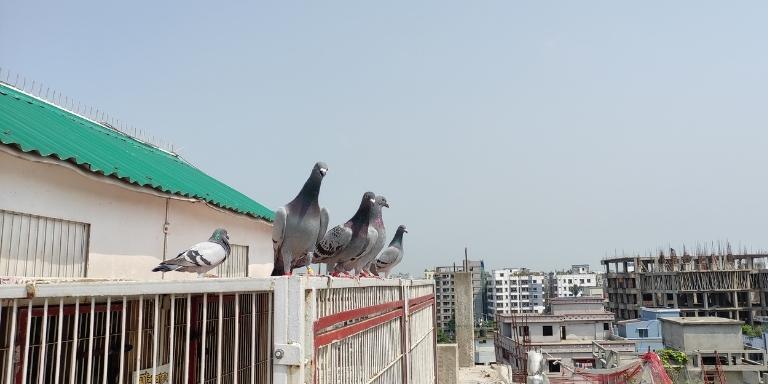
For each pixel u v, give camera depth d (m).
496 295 109.38
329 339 4.93
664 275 74.31
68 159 6.59
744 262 78.25
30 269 6.49
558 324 44.06
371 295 6.68
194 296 6.55
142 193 8.25
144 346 6.71
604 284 84.56
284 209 6.39
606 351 29.81
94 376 6.34
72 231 7.16
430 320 12.37
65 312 5.83
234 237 11.27
